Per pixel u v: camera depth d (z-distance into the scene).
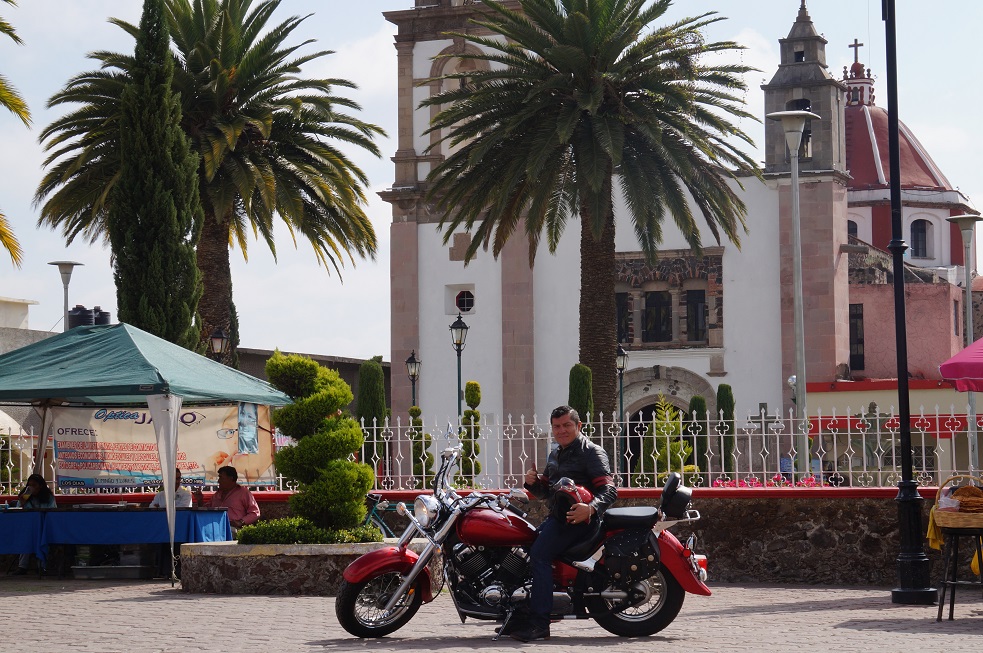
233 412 21.86
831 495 17.20
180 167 24.95
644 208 28.36
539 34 28.20
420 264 47.22
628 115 27.77
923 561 14.22
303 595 15.30
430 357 46.84
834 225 44.97
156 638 11.06
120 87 28.97
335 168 30.95
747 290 45.25
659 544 10.84
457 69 47.00
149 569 18.05
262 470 21.78
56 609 13.77
